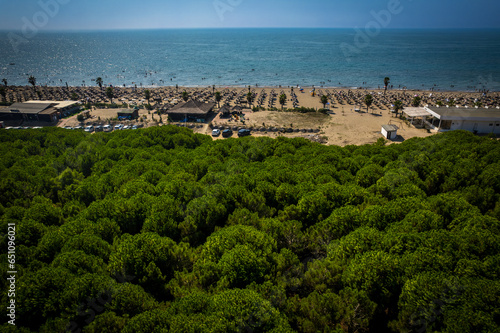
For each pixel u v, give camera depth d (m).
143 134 69.44
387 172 40.34
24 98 143.38
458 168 41.06
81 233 30.55
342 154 54.66
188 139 67.62
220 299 21.72
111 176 45.16
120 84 193.88
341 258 26.67
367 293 22.66
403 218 31.22
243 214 33.72
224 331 19.58
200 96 144.12
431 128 89.00
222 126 96.00
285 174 42.28
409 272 22.91
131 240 28.62
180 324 19.91
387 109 113.31
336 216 31.12
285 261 26.55
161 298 26.02
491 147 47.62
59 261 26.41
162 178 43.00
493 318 18.92
